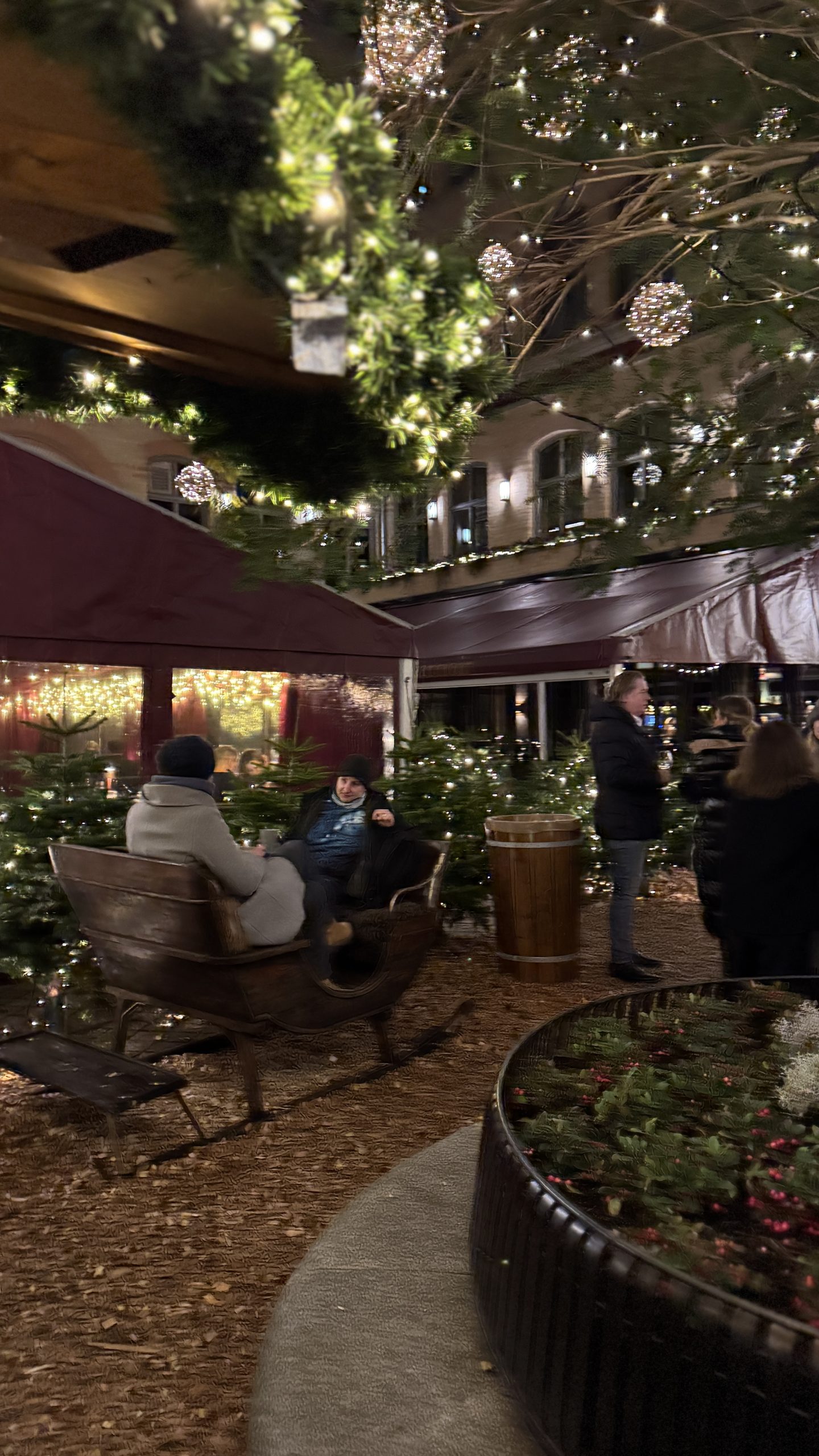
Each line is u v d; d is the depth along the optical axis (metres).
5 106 1.63
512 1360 2.26
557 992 6.73
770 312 5.32
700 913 9.59
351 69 4.91
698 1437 1.76
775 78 6.22
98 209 1.89
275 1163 4.17
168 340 2.49
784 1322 1.70
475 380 2.46
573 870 7.03
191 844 4.63
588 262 7.76
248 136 1.62
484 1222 2.57
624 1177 2.40
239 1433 2.48
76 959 5.93
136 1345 2.87
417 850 6.21
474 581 19.72
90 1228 3.62
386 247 1.74
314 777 8.00
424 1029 5.99
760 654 12.52
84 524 8.40
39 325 2.53
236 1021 4.73
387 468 3.12
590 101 6.48
